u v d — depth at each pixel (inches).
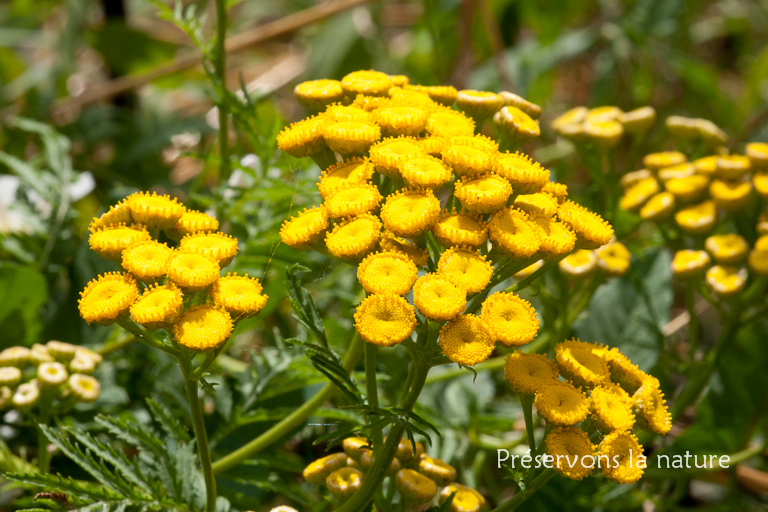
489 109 17.3
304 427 19.2
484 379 20.6
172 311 15.7
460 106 17.4
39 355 18.3
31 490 18.2
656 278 20.7
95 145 26.0
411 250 16.0
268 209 19.9
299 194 19.3
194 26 19.0
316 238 16.2
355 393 16.4
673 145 30.2
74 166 24.8
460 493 16.9
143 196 16.5
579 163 29.3
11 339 19.4
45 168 24.0
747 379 20.0
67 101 26.3
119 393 19.4
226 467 17.8
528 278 16.4
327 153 16.8
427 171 16.1
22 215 20.4
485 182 16.1
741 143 27.0
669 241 19.9
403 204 16.0
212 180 27.0
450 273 15.8
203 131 24.9
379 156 16.2
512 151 17.4
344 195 16.1
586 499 19.1
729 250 19.2
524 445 19.7
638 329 20.4
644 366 20.2
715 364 19.5
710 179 19.6
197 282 15.8
